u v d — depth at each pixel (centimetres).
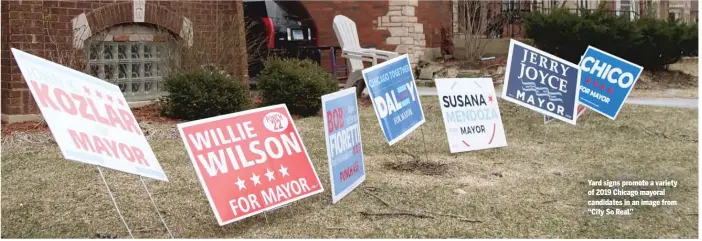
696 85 1691
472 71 1681
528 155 885
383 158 848
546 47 1730
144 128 962
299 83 1145
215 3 1204
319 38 1753
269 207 562
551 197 682
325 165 805
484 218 612
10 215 606
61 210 620
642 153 909
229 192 538
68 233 562
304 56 1547
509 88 938
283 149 591
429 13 1802
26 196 660
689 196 699
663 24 1734
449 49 1866
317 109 1168
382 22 1736
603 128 1081
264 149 576
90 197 660
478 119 906
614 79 1045
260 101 1224
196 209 628
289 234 561
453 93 884
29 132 919
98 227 577
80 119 497
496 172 777
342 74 1723
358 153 694
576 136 1024
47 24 1003
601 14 1722
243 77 1227
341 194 642
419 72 1711
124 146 528
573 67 977
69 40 1027
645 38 1695
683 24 1753
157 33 1141
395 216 611
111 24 1073
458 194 680
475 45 1802
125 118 541
